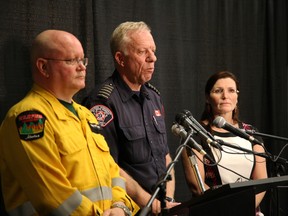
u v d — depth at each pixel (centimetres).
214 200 194
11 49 301
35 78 245
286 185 200
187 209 203
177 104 389
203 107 405
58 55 240
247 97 431
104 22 343
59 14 321
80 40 331
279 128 448
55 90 242
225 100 342
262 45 442
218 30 416
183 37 394
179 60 390
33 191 216
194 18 402
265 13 444
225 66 419
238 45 427
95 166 237
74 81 242
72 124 238
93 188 232
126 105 287
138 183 278
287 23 458
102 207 233
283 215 441
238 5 427
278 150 445
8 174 230
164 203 200
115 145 278
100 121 274
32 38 309
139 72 289
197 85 402
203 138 239
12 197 228
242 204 188
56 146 224
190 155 244
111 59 345
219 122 269
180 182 388
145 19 371
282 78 453
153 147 289
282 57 453
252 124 434
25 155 217
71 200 216
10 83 301
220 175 327
